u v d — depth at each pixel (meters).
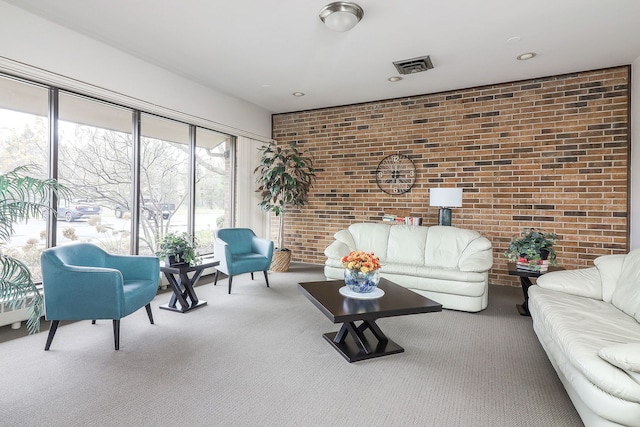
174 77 3.99
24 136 2.87
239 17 2.79
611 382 1.32
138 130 3.79
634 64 3.54
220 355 2.31
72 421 1.59
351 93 4.71
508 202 4.19
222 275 4.70
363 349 2.33
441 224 4.22
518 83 4.13
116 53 3.35
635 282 2.18
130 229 3.76
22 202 2.09
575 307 2.17
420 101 4.71
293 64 3.74
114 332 2.37
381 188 4.98
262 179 5.21
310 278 4.57
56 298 2.32
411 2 2.53
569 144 3.88
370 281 2.52
